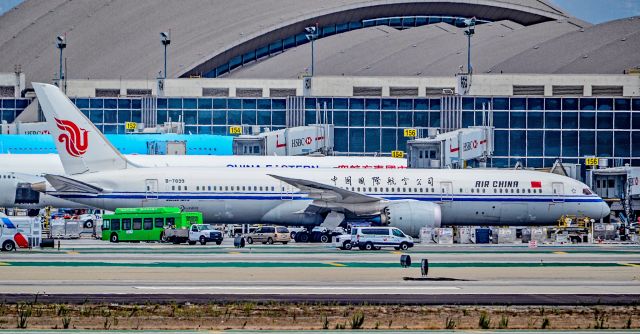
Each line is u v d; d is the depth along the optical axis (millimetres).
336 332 133250
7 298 159000
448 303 158000
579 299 164250
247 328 135875
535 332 134625
